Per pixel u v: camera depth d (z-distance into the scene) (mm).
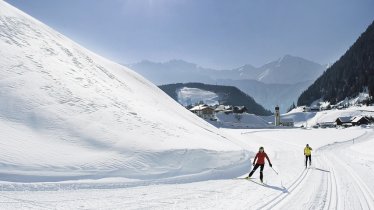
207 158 21344
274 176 19750
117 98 29000
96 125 21234
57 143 17891
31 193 11977
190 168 19438
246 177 18297
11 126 18000
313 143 61969
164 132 24156
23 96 21188
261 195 13391
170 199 12070
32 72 24594
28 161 15078
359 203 12281
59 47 34406
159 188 14625
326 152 44844
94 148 18438
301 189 15148
